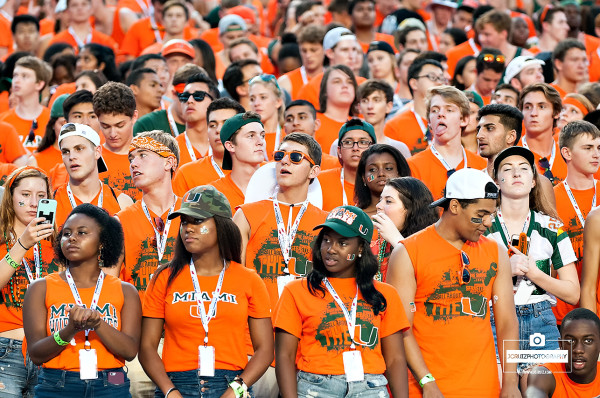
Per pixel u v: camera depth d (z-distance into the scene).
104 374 13.07
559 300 16.64
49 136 20.12
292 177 15.39
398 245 14.04
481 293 13.80
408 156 20.70
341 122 22.00
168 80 23.83
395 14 32.41
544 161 19.42
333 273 13.33
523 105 19.62
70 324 12.59
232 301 13.32
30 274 14.92
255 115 17.12
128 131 18.34
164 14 29.67
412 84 22.39
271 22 36.28
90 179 16.03
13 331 14.79
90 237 13.21
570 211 17.81
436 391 13.43
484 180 13.62
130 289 13.45
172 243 15.49
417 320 13.89
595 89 23.28
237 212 15.54
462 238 13.88
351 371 12.96
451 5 33.28
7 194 15.25
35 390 13.11
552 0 36.59
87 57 26.22
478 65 24.47
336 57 25.20
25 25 30.72
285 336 13.26
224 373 13.23
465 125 18.72
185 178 17.94
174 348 13.33
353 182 17.47
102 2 33.78
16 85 23.30
